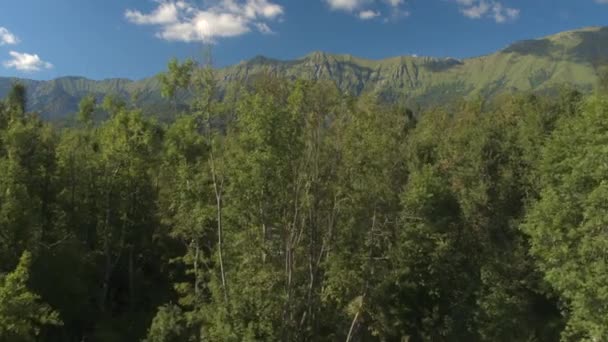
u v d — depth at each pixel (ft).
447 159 141.18
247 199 84.84
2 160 104.47
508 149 139.85
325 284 100.58
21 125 109.91
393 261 107.86
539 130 137.49
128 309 136.46
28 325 67.36
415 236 107.45
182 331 96.73
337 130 87.15
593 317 77.20
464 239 127.03
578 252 82.79
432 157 151.23
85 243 130.11
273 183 83.46
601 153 82.48
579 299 78.38
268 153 78.43
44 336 108.27
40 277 106.73
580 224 85.71
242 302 82.28
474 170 134.00
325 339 107.34
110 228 131.75
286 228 88.84
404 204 106.32
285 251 90.12
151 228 144.56
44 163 117.80
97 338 116.16
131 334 122.01
